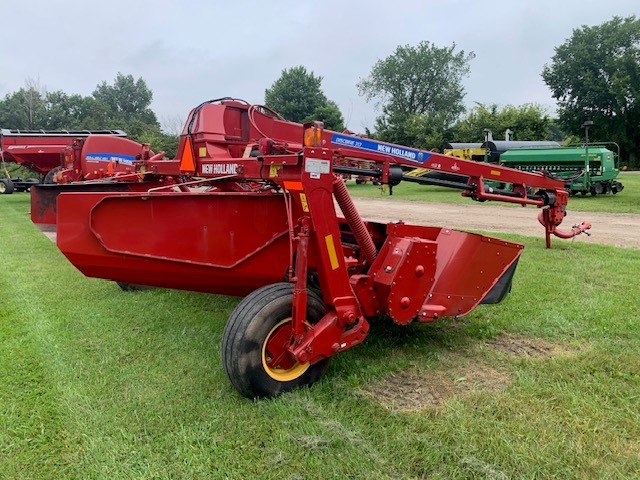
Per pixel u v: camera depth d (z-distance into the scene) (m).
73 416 3.04
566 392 3.22
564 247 8.26
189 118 5.84
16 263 7.56
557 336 4.29
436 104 66.06
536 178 6.79
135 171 6.84
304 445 2.69
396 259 3.48
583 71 51.34
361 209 16.62
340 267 3.22
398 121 52.78
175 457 2.62
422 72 64.81
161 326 4.64
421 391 3.33
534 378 3.44
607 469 2.49
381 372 3.59
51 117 64.06
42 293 5.83
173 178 6.46
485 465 2.51
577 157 18.97
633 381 3.38
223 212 3.38
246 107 6.01
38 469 2.57
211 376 3.53
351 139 4.24
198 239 3.38
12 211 14.92
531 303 5.14
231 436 2.80
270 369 3.17
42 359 3.91
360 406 3.10
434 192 24.89
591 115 52.19
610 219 12.45
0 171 28.12
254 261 3.49
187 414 3.03
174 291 5.78
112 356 3.95
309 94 49.34
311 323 3.25
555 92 53.88
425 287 3.62
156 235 3.32
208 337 4.34
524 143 23.53
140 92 92.88
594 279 6.07
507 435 2.76
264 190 4.03
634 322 4.51
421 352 3.98
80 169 12.55
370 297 3.54
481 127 42.50
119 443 2.75
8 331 4.57
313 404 3.09
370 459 2.58
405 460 2.56
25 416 3.05
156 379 3.52
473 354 3.93
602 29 51.00
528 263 6.96
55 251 8.61
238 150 5.88
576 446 2.65
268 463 2.56
